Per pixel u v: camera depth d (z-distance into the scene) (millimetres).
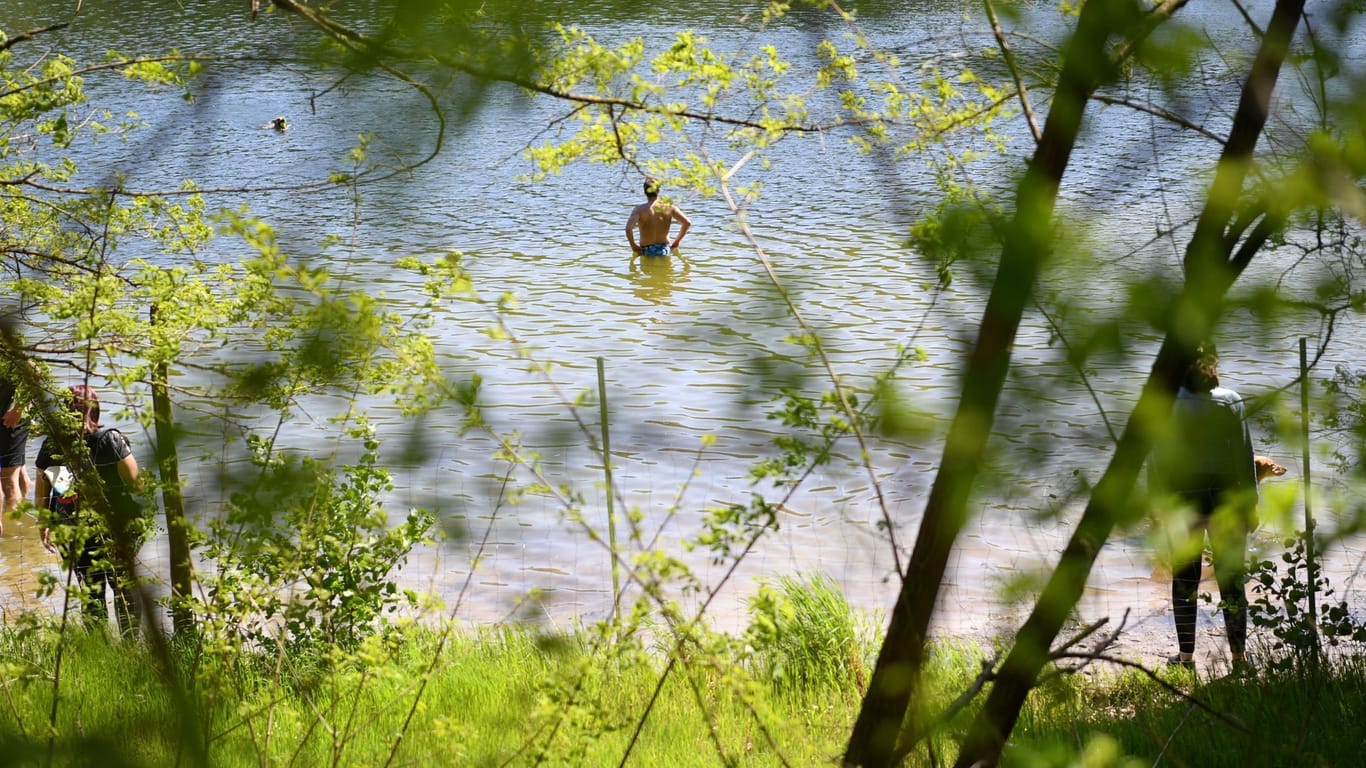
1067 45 3666
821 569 19156
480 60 3709
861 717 6059
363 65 3949
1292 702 13094
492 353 32219
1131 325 3053
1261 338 3229
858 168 55406
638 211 43469
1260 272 3955
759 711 8578
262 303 10523
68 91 11344
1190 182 3617
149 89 8664
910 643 5781
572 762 9617
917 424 3783
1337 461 4625
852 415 5848
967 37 6160
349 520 13875
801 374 3992
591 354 32281
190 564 11727
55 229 12727
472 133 3668
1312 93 3590
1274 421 3941
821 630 15648
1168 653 16672
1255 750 7477
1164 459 3352
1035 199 3182
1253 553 14383
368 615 14281
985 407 3707
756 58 7527
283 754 11664
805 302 4477
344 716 13117
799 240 44406
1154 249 3303
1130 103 3965
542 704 9469
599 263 42906
